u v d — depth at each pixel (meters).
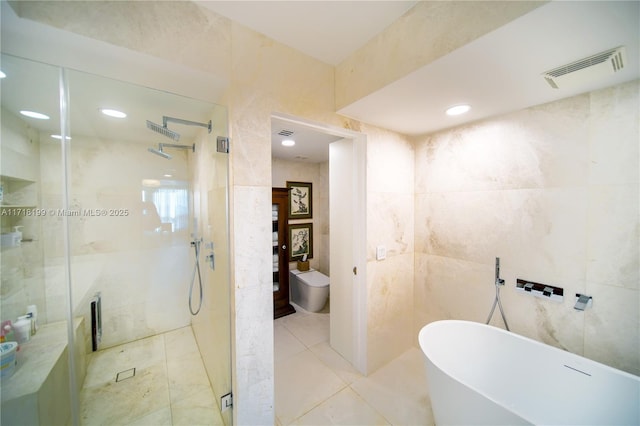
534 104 1.45
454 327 1.62
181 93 1.28
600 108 1.25
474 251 1.79
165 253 2.10
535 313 1.51
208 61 1.07
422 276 2.13
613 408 1.13
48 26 0.78
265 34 1.23
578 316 1.35
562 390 1.29
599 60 0.99
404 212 2.08
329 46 1.34
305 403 1.61
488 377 1.52
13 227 1.27
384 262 1.95
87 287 1.72
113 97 1.20
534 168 1.48
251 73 1.21
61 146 1.46
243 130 1.20
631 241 1.18
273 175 3.24
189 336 2.17
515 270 1.59
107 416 1.47
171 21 0.98
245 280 1.25
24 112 1.23
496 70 1.07
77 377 1.51
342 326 2.11
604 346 1.27
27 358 1.23
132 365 1.84
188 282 2.20
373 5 1.05
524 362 1.42
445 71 1.08
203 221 1.79
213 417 1.48
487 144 1.68
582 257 1.33
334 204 2.13
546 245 1.45
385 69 1.21
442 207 1.97
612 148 1.22
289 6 1.05
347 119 1.64
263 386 1.33
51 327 1.38
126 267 1.95
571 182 1.35
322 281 3.13
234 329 1.24
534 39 0.86
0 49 0.89
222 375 1.42
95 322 1.80
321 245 3.68
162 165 2.00
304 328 2.65
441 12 0.97
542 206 1.46
